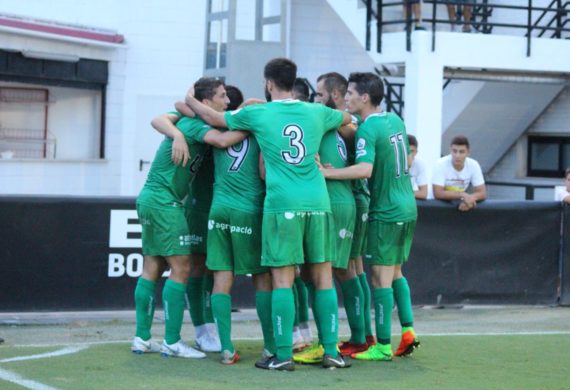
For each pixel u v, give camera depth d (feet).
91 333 87.45
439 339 86.17
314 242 70.44
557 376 70.79
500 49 143.74
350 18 151.94
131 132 178.70
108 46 172.35
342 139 76.54
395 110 156.15
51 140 174.70
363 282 80.43
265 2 139.74
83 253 94.43
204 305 78.69
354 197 77.97
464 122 161.38
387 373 70.59
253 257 72.64
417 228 103.30
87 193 174.09
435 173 104.53
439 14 158.92
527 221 106.83
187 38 180.65
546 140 173.17
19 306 92.84
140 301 76.13
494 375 70.69
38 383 65.05
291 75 72.23
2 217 92.07
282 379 67.77
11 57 158.40
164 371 69.87
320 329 73.46
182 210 75.05
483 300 105.91
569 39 147.54
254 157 72.54
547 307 107.96
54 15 173.06
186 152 72.90
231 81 131.34
